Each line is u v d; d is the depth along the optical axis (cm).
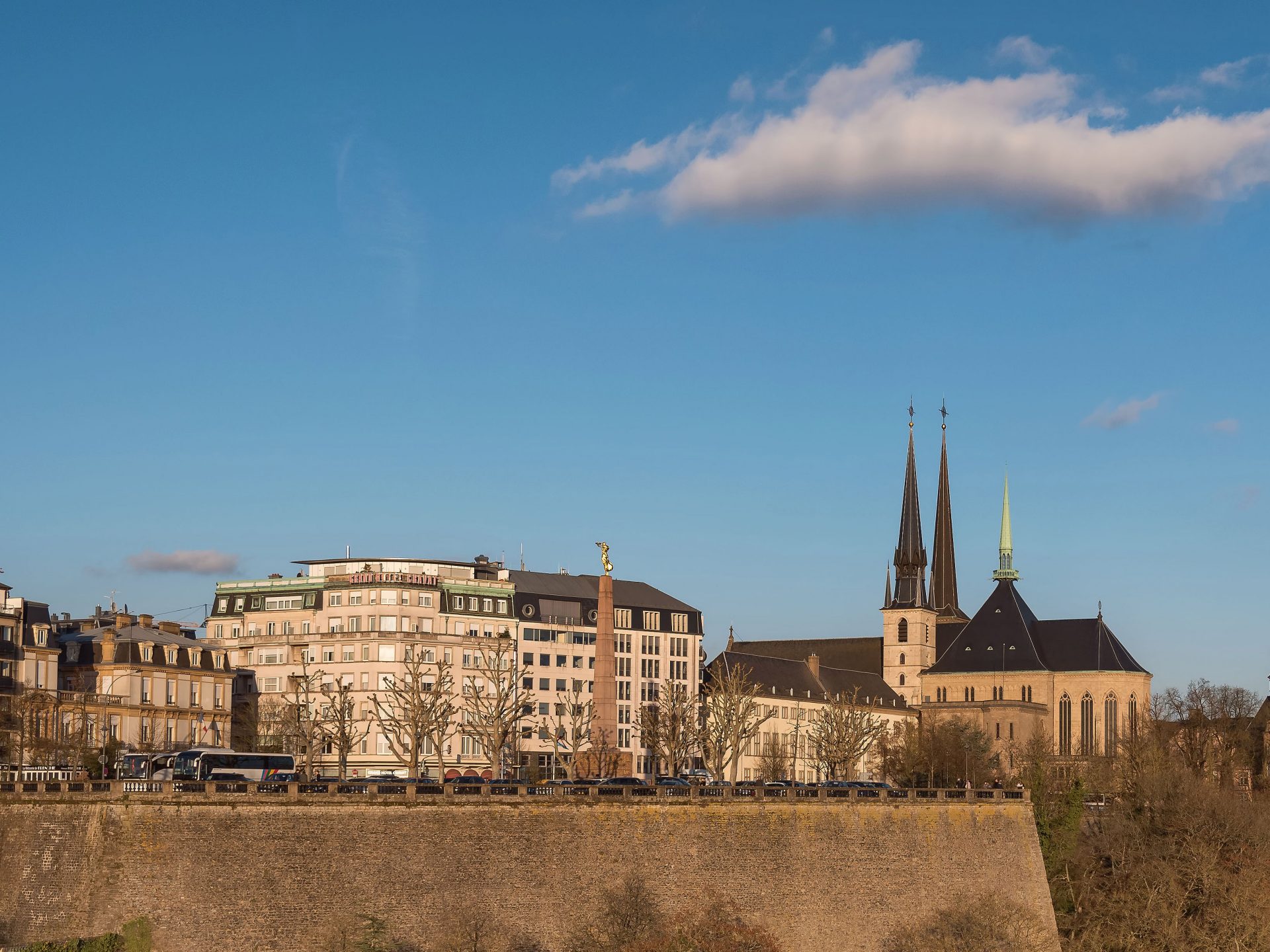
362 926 13438
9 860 13025
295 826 13450
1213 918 17950
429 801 14100
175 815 13075
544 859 14575
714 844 15600
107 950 12606
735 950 14312
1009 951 16550
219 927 12975
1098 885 19375
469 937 13812
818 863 16325
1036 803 19350
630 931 14438
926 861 17262
